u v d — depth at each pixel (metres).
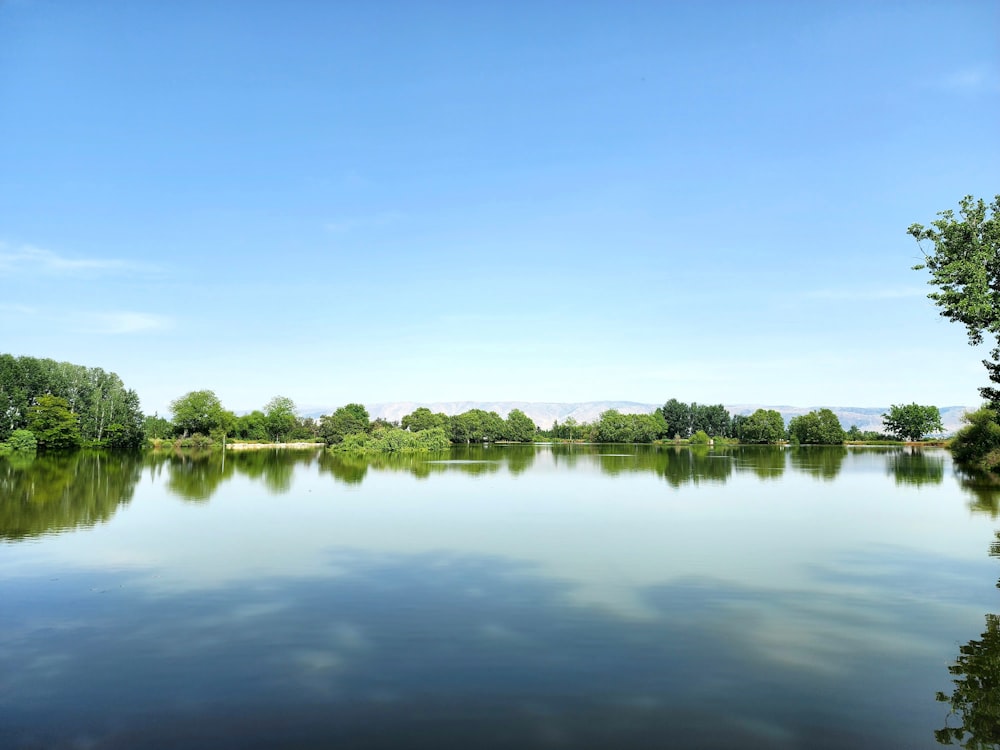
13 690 13.42
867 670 14.31
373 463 87.44
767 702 12.77
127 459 92.88
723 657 15.06
